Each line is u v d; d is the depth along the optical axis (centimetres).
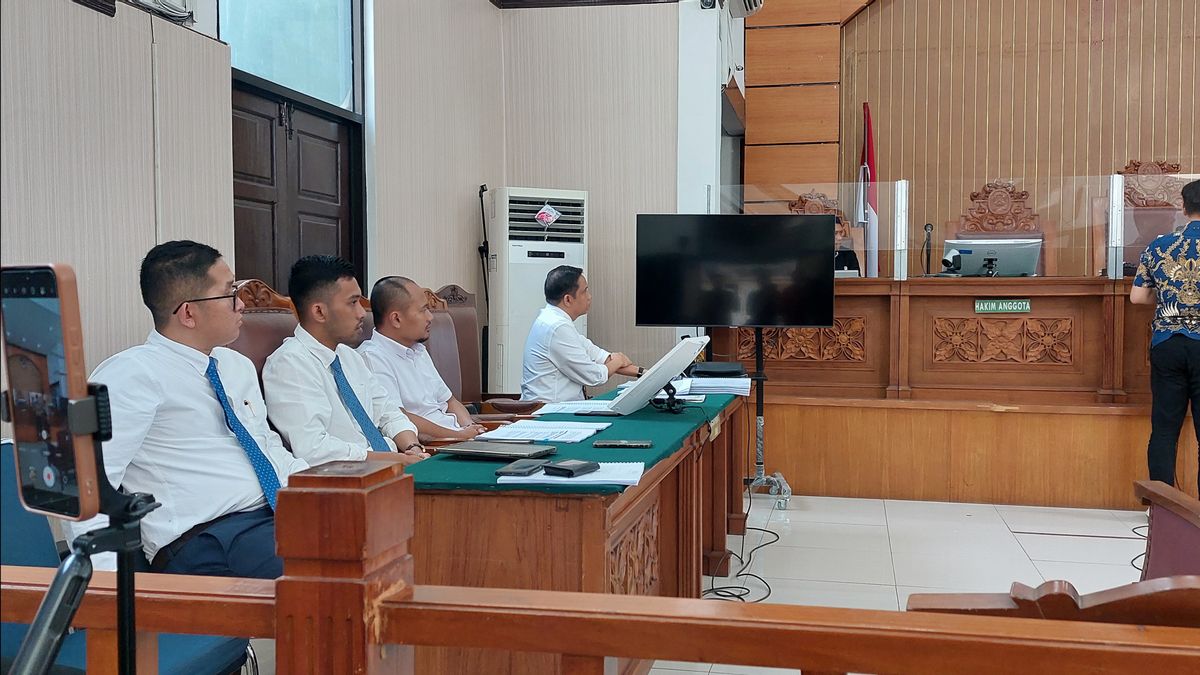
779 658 107
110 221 267
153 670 124
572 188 616
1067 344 520
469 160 585
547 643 112
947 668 103
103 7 263
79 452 80
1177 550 193
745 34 827
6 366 87
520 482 197
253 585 121
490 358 579
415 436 326
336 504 111
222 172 318
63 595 85
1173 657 99
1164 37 805
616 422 300
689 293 508
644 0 601
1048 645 101
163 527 223
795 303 499
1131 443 494
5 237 232
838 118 825
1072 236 533
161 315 231
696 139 596
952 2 838
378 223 475
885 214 543
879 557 409
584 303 474
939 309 534
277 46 408
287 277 419
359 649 111
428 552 204
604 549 196
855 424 526
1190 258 440
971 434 512
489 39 611
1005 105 834
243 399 248
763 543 433
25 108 238
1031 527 460
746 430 541
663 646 110
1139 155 812
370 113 470
